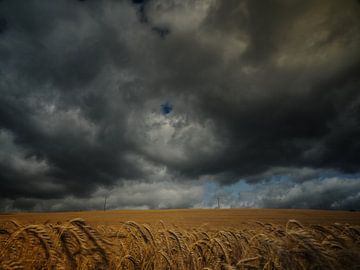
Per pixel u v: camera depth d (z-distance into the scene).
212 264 5.66
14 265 3.95
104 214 94.69
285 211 100.50
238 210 113.12
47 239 4.35
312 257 3.98
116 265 5.07
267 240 4.75
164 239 6.40
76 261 4.54
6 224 5.16
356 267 3.94
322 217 61.25
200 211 112.44
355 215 70.69
